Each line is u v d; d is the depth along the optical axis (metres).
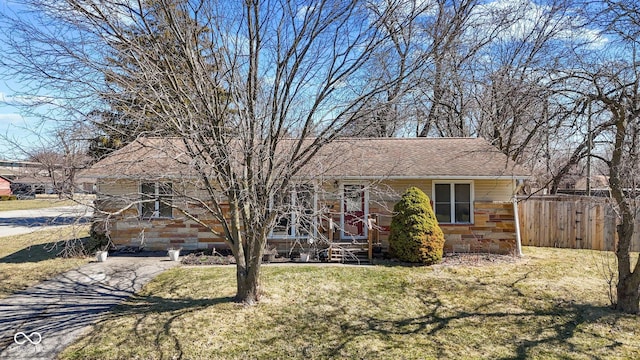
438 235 10.73
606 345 5.69
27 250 12.91
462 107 19.09
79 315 6.85
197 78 6.12
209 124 5.98
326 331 6.21
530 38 15.32
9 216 24.03
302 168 6.84
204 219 12.30
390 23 6.18
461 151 13.21
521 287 8.55
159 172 6.88
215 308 7.12
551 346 5.69
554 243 13.76
